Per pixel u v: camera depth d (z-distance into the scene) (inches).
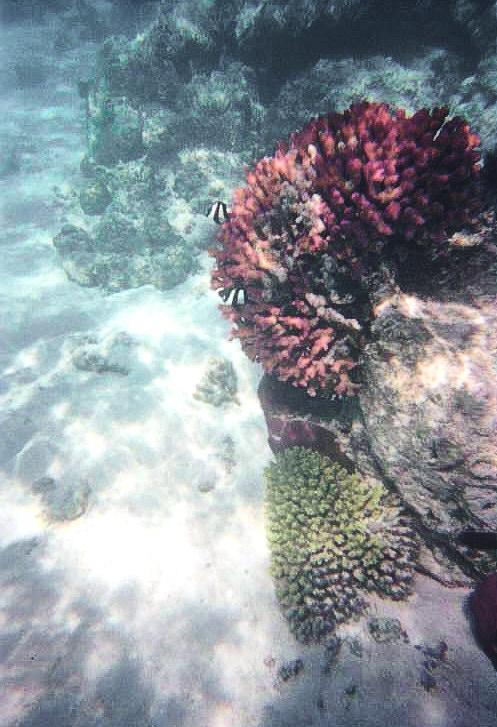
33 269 70.3
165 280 64.4
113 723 26.3
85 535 36.5
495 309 26.2
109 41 83.0
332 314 27.4
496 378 23.4
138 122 73.9
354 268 26.1
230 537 35.4
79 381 50.4
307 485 30.9
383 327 26.2
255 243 29.5
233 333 33.5
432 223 26.1
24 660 29.0
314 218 26.1
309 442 32.9
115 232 70.1
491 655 22.8
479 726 21.5
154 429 44.3
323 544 28.9
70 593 32.7
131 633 30.2
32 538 36.5
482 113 44.1
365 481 30.0
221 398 46.2
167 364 51.8
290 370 29.9
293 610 28.6
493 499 22.2
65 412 46.4
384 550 27.3
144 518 37.4
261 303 30.5
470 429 22.8
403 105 55.9
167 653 29.1
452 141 25.0
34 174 93.6
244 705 26.5
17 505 39.0
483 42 56.2
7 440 43.8
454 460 23.1
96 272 66.8
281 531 30.9
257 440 42.8
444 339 25.2
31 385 50.3
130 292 65.9
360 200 24.8
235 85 68.3
